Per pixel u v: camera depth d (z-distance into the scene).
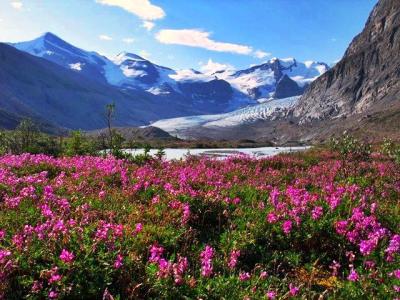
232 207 11.95
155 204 11.48
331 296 7.82
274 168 24.28
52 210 10.48
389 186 17.03
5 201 10.98
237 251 8.59
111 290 7.18
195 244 9.67
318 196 12.89
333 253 9.97
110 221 9.80
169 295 7.14
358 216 10.55
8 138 32.75
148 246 8.70
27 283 6.78
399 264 8.73
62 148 32.75
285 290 8.00
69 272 6.98
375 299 7.55
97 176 14.90
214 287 7.48
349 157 21.98
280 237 9.98
